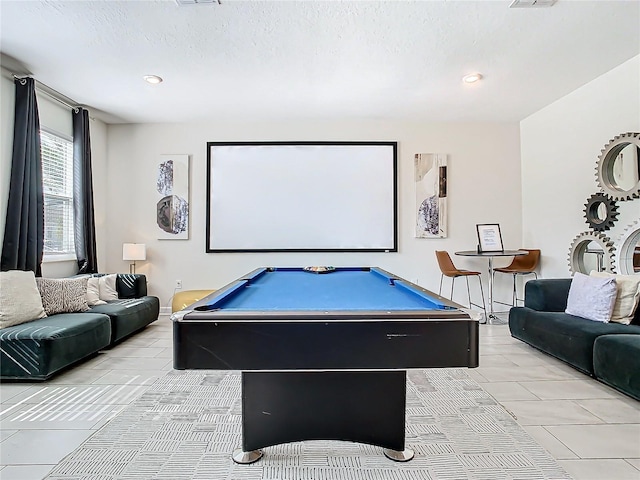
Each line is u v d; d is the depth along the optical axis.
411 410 2.37
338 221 5.25
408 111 4.82
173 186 5.23
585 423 2.18
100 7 2.61
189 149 5.26
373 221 5.25
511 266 5.20
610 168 3.71
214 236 5.23
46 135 4.12
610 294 3.09
